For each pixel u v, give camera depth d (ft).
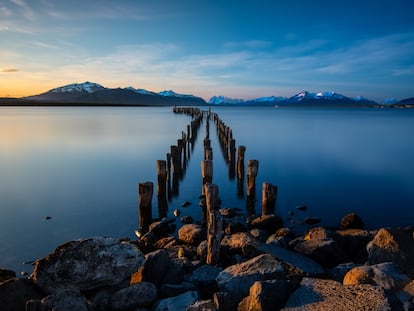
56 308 17.10
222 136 109.09
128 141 116.26
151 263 23.30
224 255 28.25
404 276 18.83
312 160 85.87
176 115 311.47
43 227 41.42
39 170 71.51
